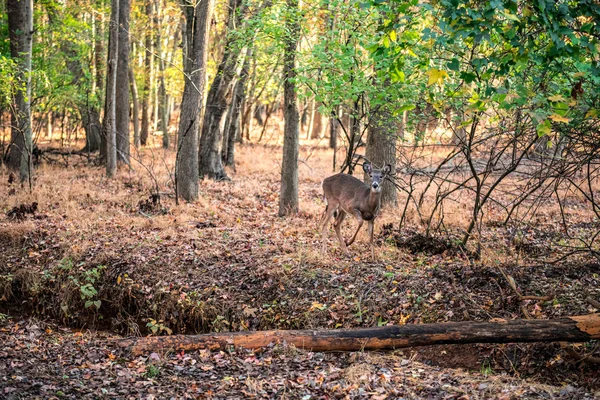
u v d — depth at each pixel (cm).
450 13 622
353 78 1152
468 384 650
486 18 619
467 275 886
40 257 1087
